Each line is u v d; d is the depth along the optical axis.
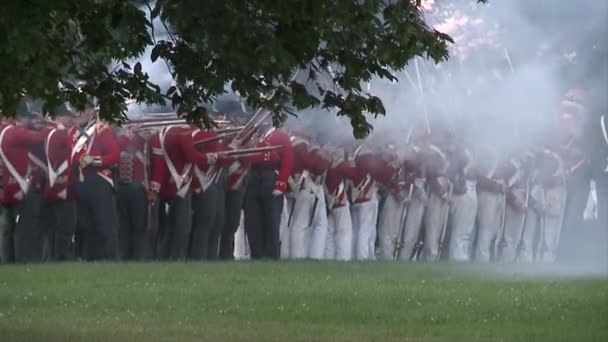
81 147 58.47
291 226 66.19
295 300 41.97
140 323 38.16
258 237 63.91
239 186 63.06
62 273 47.38
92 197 58.28
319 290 43.91
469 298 42.47
